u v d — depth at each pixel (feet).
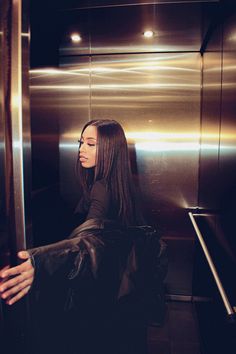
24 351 2.52
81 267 5.08
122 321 5.99
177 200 10.17
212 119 7.11
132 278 6.00
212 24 7.06
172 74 9.80
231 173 4.70
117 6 6.66
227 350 4.37
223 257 5.11
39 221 7.63
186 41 8.76
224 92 5.47
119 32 8.14
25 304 2.48
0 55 2.05
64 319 5.07
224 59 5.51
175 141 9.99
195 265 9.68
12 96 2.11
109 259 5.64
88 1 6.41
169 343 7.96
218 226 5.72
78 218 8.18
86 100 10.21
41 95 8.24
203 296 7.50
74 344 5.23
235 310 3.63
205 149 8.37
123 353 5.90
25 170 2.29
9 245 2.30
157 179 10.19
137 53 9.86
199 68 9.63
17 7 2.08
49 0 6.41
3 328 2.31
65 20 7.39
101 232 5.68
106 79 10.09
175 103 9.86
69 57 10.11
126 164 6.80
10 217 2.26
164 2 6.37
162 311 6.73
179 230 10.23
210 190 7.13
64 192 10.39
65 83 10.21
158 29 7.87
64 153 10.40
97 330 5.63
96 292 5.50
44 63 8.28
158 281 6.66
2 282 2.28
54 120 9.69
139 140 10.14
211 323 5.99
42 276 4.18
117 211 6.43
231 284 4.44
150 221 10.34
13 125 2.13
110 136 6.72
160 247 6.79
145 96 9.98
